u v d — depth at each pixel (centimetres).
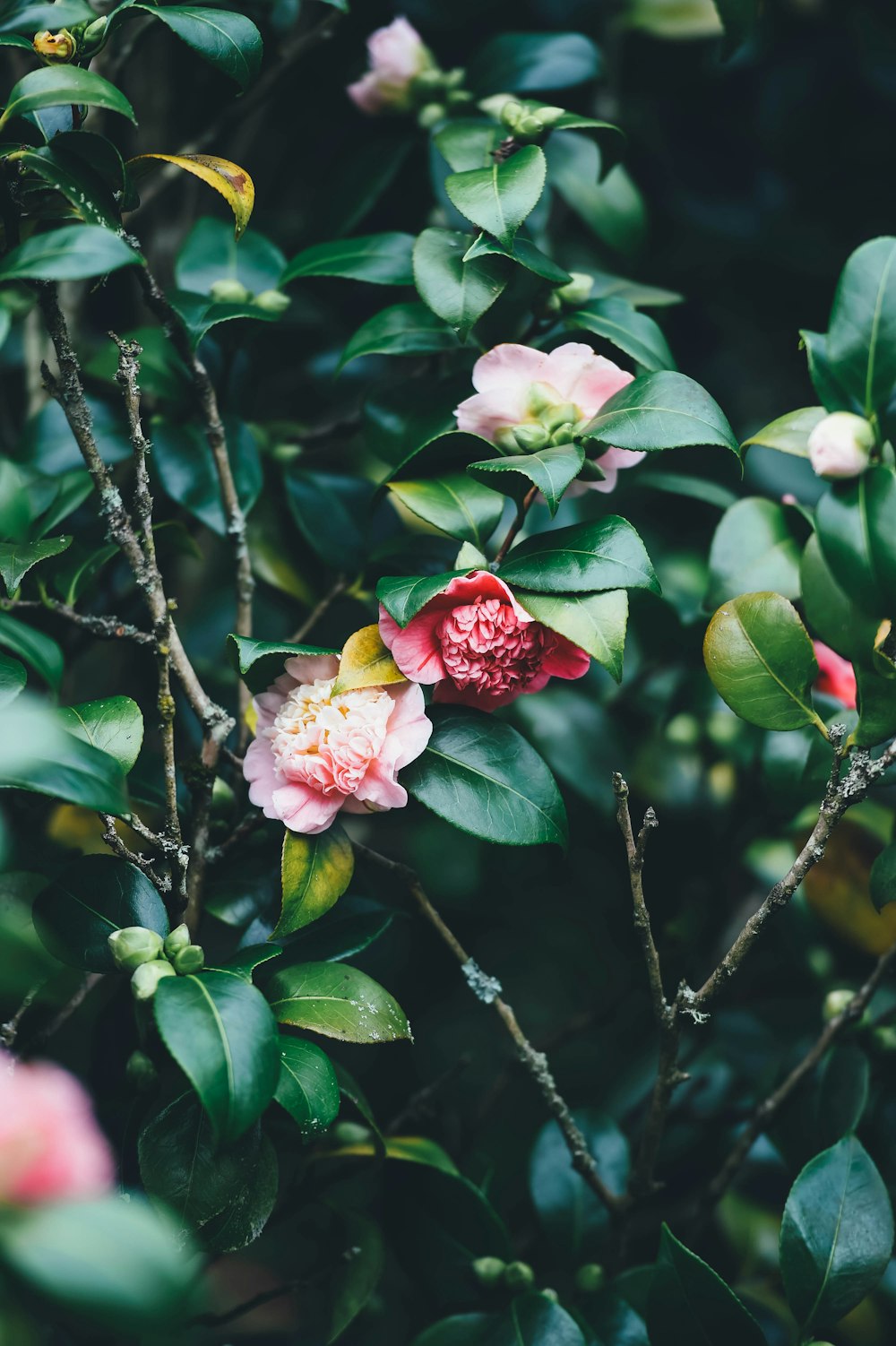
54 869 123
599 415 121
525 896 161
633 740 152
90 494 138
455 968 161
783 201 169
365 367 154
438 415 132
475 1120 147
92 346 152
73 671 147
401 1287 153
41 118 121
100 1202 101
